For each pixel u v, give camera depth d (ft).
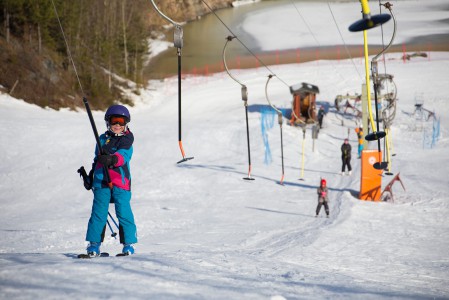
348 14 467.11
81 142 153.99
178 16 482.69
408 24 426.92
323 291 17.30
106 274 16.19
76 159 138.62
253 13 503.20
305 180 120.16
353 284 22.75
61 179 118.42
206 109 245.24
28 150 142.61
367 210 86.43
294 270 25.80
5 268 16.31
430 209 86.69
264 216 82.69
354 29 24.68
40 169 127.54
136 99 266.57
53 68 244.63
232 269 21.36
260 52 374.43
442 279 39.99
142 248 50.24
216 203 96.27
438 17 446.19
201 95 268.21
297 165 139.64
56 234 64.95
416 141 168.35
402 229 72.23
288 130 180.75
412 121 198.59
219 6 529.45
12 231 66.95
